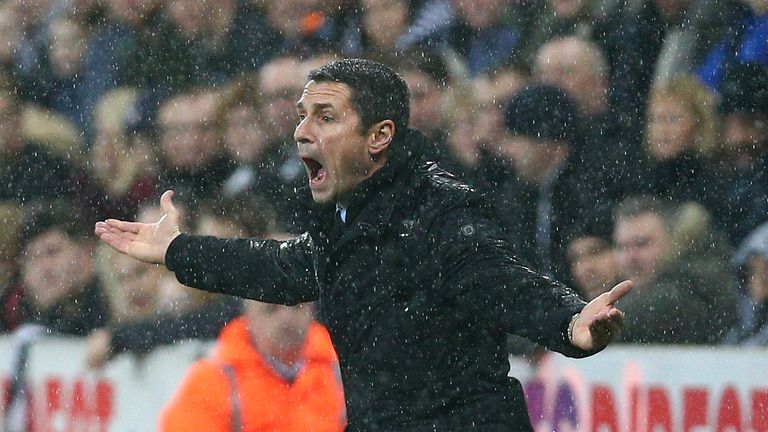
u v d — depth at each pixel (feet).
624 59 81.35
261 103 85.35
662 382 67.36
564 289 40.78
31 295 83.56
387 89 44.24
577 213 74.69
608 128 76.95
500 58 84.99
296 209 49.14
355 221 43.52
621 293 38.83
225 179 85.51
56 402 77.87
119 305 78.84
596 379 68.03
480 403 43.47
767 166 76.43
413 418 43.50
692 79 79.25
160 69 91.30
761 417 66.03
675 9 81.82
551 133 74.90
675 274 71.05
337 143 44.01
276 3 90.63
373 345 43.65
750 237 72.95
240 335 66.03
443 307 43.16
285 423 65.36
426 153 44.65
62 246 84.43
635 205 73.56
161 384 73.77
